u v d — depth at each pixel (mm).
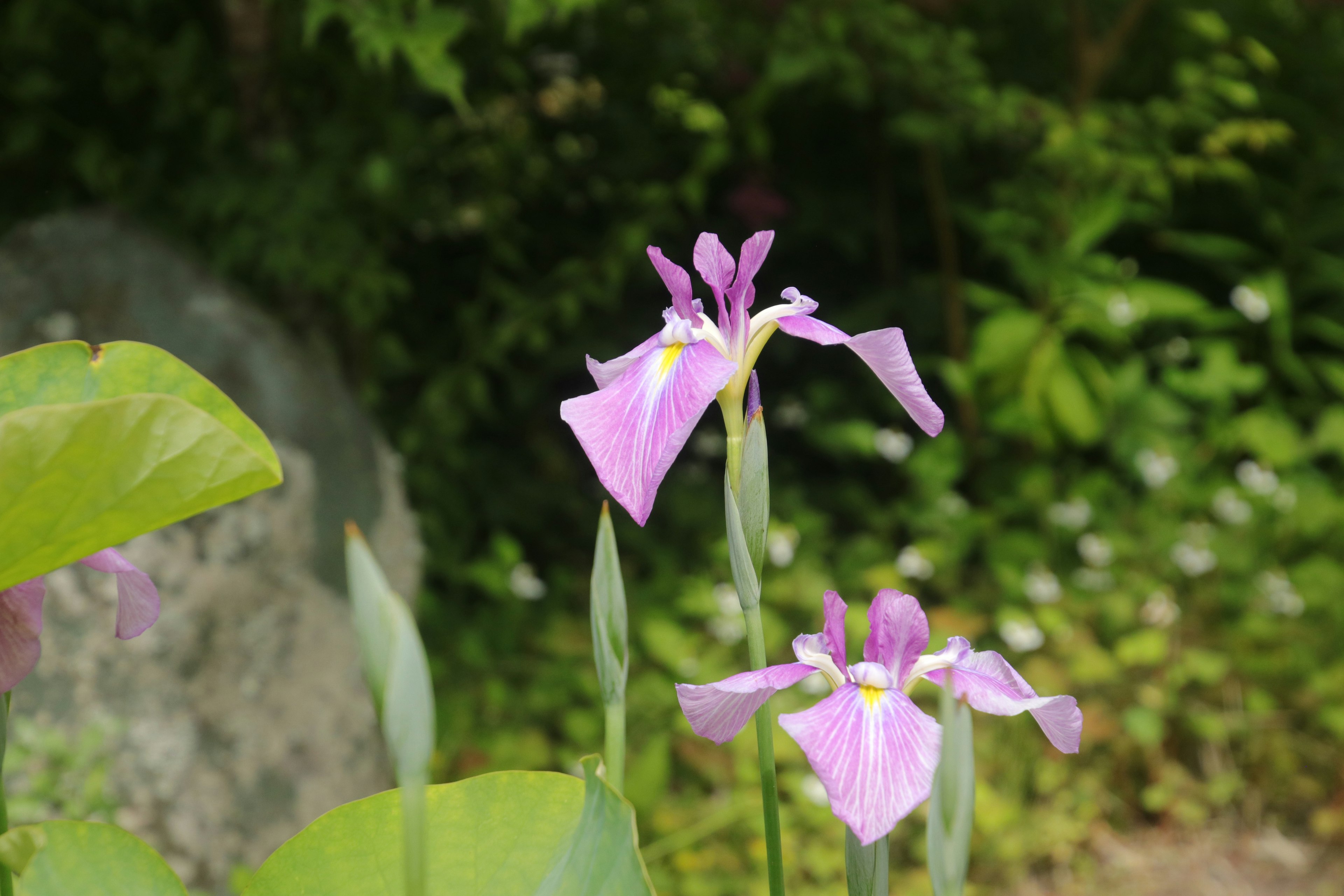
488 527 4918
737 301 1005
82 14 3682
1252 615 3998
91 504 727
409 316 4793
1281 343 5160
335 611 3035
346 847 959
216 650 2725
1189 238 4988
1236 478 5062
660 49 4609
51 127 4012
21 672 871
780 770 3287
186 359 3160
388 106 3961
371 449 3438
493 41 3982
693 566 4637
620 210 4867
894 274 5289
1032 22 5312
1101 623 4043
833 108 5059
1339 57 5086
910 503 4676
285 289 4082
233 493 757
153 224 3994
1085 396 4660
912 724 820
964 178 5324
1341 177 5090
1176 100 5184
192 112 3873
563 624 4047
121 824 2438
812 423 4844
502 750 3516
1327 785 3623
